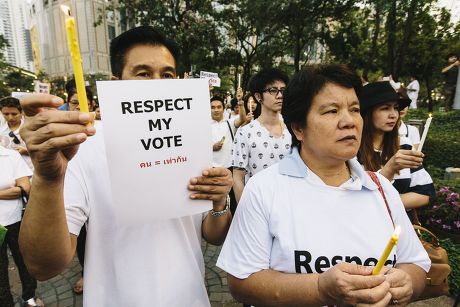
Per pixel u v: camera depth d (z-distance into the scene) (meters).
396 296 0.99
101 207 1.23
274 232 1.23
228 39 20.73
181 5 17.42
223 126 4.41
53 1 54.97
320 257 1.18
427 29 17.97
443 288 1.84
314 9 16.25
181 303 1.29
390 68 15.32
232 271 1.25
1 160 2.72
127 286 1.22
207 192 1.17
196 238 1.41
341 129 1.17
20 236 1.00
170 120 1.10
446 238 3.57
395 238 0.84
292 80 1.32
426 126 1.68
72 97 3.97
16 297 3.17
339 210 1.22
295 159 1.34
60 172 0.91
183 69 17.72
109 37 53.00
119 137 1.03
